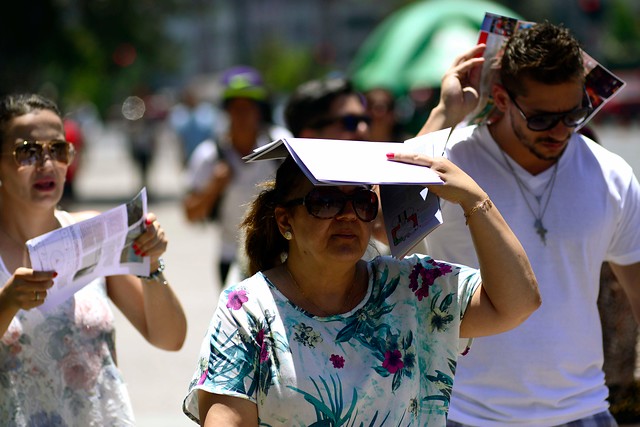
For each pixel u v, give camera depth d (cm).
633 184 668
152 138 4397
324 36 12406
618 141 5478
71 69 4666
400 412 506
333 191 502
